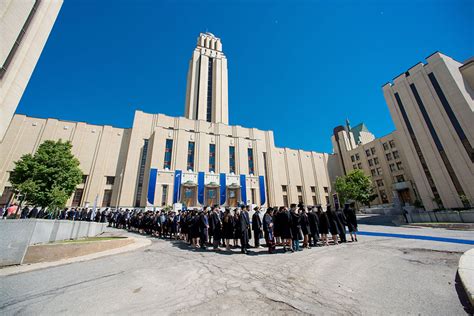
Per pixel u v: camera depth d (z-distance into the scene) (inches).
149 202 1362.0
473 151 897.5
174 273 228.4
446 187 956.6
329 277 206.2
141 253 340.8
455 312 132.3
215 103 2255.2
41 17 535.8
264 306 146.6
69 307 149.4
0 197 1186.0
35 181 936.9
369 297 158.4
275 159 1978.3
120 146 1617.9
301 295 164.9
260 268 241.3
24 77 494.0
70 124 1503.4
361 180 1531.7
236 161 1785.2
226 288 181.9
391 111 1189.7
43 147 1045.8
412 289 169.8
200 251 354.3
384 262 253.4
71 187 1051.9
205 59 2416.3
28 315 138.8
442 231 516.4
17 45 472.1
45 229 331.9
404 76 1149.7
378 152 1825.8
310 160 2255.2
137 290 180.5
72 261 280.1
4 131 446.9
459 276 177.5
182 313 138.2
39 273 233.6
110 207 1423.5
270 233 332.2
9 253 261.3
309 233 362.3
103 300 160.9
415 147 1080.2
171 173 1508.4
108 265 267.3
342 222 405.7
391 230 580.4
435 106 1019.3
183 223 464.8
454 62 1045.8
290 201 1996.8
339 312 136.7
